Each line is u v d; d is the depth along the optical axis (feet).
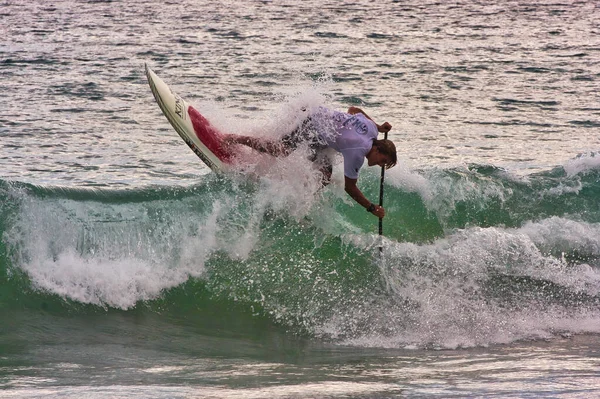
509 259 90.27
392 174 98.48
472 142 158.20
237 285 84.43
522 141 159.12
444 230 96.68
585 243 96.22
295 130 89.10
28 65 226.38
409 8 402.93
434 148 153.28
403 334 78.43
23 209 84.79
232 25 323.98
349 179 85.46
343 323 80.28
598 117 179.52
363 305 82.89
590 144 156.76
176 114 96.48
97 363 65.72
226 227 87.76
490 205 99.25
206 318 81.10
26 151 142.61
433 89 209.26
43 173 130.00
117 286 82.74
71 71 219.82
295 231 89.04
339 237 89.25
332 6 403.95
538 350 73.67
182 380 59.72
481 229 93.40
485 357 70.49
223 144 93.61
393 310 82.53
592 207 100.83
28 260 83.05
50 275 82.48
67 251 83.97
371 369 64.75
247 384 58.39
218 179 91.20
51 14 342.23
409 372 63.26
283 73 223.51
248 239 87.56
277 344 74.90
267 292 83.92
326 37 297.74
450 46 280.51
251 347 73.46
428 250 89.56
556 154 149.28
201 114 96.63
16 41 268.62
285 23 334.44
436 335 78.33
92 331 76.02
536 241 96.07
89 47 260.62
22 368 63.31
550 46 281.74
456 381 59.26
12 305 79.56
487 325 80.74
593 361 68.28
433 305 83.61
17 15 335.26
